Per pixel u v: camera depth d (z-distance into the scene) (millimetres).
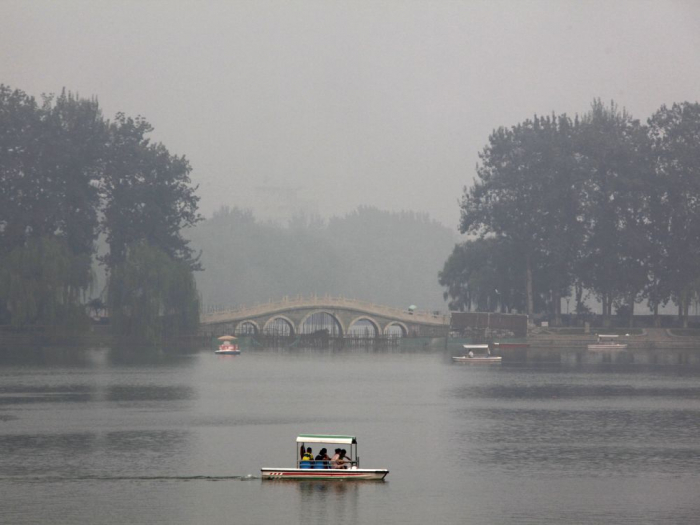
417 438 156875
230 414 182875
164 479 126000
